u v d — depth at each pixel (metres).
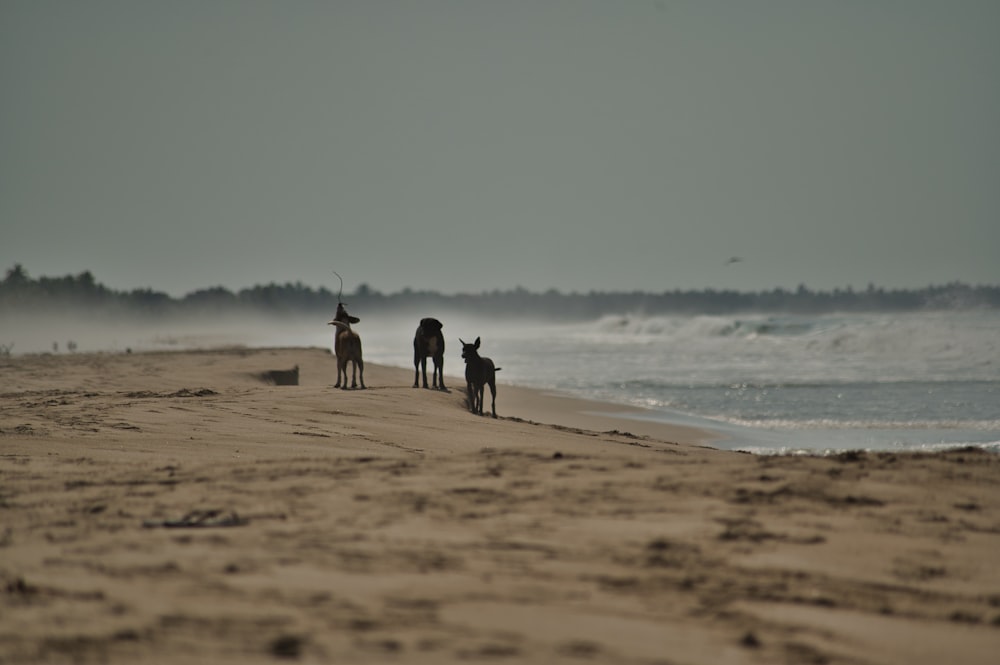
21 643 10.16
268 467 22.95
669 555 15.26
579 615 12.03
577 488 19.78
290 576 13.27
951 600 13.63
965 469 21.38
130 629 10.66
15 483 21.62
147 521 17.23
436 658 9.95
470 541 15.78
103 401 45.94
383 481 20.81
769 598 13.38
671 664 10.38
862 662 11.13
